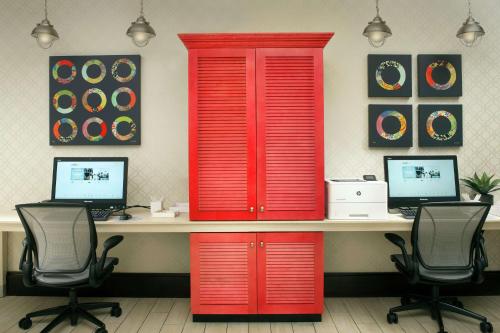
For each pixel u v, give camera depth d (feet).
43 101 10.45
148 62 10.35
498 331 8.38
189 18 10.30
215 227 8.66
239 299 8.71
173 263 10.48
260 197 8.70
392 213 9.53
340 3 10.31
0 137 10.46
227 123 8.66
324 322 8.85
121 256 10.49
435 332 8.36
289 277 8.71
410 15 10.36
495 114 10.39
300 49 8.61
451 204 7.64
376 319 9.01
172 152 10.41
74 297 8.70
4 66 10.42
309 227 8.64
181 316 9.20
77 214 7.68
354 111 10.39
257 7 10.31
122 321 8.94
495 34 10.36
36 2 10.36
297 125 8.66
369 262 10.52
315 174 8.69
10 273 10.57
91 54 10.36
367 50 10.35
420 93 10.30
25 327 8.59
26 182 10.48
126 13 10.33
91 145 10.43
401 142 10.30
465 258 8.10
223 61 8.63
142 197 10.44
